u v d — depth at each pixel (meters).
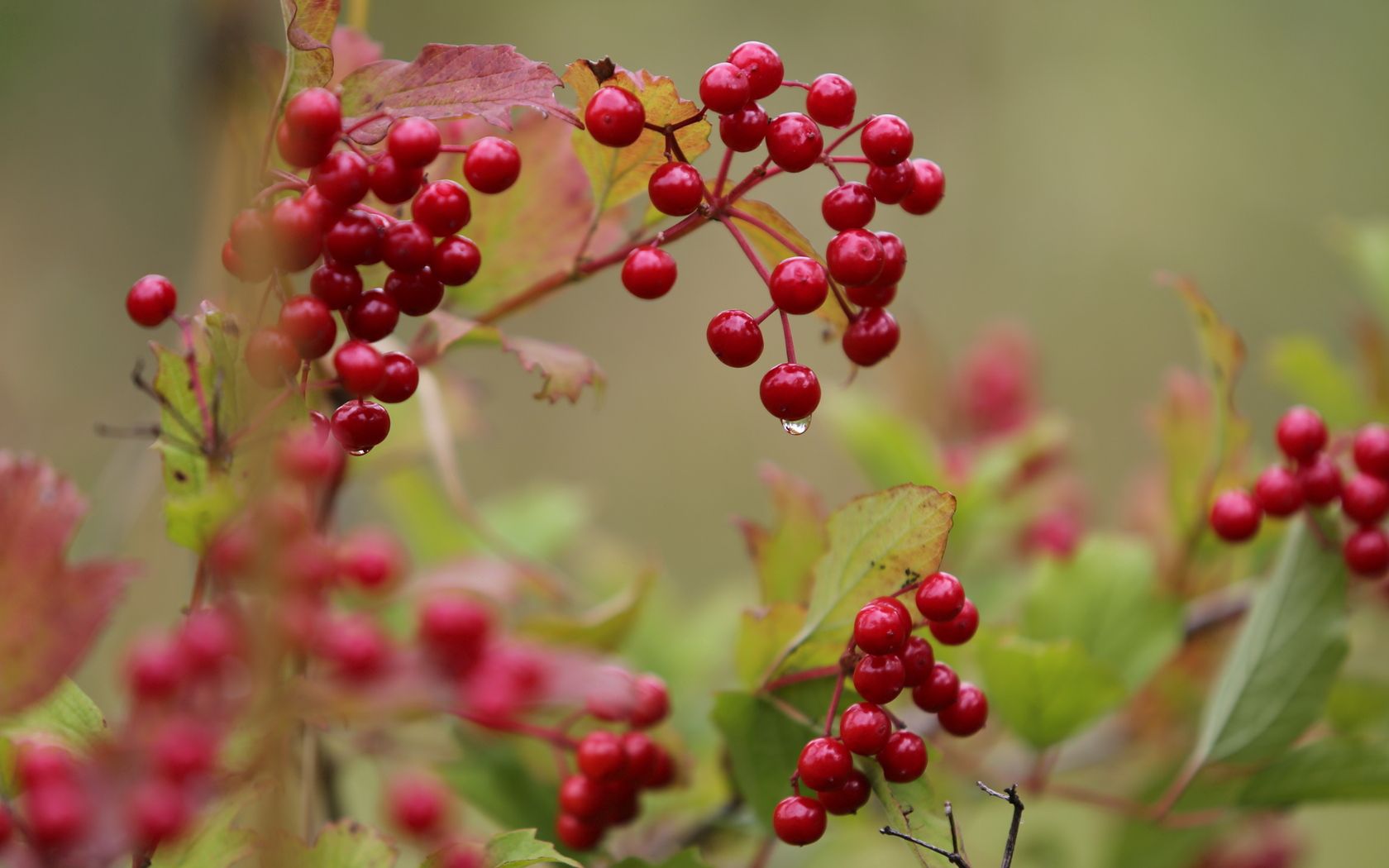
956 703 0.62
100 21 1.39
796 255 0.62
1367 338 0.80
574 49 1.66
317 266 0.62
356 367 0.60
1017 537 0.89
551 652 0.63
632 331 1.58
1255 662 0.69
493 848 0.62
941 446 0.94
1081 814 0.88
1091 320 1.68
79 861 0.58
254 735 0.60
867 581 0.63
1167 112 1.73
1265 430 1.57
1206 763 0.69
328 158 0.60
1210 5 1.77
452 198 0.60
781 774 0.64
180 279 1.35
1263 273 1.69
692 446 1.53
